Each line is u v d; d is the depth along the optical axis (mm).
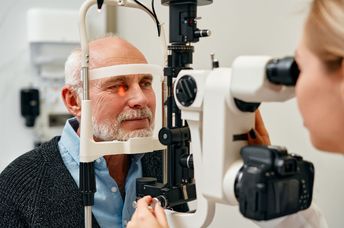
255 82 708
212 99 780
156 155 1354
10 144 2045
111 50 1169
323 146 666
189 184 969
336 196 1285
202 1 922
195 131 854
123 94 1170
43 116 2059
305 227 936
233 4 1539
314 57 624
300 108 659
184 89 826
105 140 1179
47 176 1219
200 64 1703
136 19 2104
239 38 1530
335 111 620
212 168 787
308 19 635
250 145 758
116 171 1279
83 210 1176
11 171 1260
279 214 687
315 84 625
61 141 1289
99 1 1027
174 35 925
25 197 1193
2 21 1996
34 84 2043
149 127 1190
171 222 929
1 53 2008
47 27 1972
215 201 820
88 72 1034
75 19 2018
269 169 683
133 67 1098
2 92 2021
